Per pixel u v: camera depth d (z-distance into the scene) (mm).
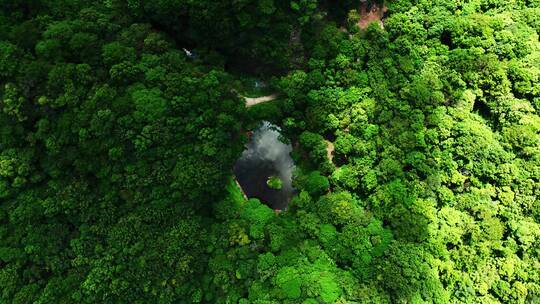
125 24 42375
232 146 43375
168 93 39969
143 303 39156
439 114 42594
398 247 40312
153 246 39562
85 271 38344
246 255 41188
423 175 41781
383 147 42594
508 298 39406
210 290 40844
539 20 43562
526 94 42531
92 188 39531
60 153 37625
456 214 40750
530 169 40406
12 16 38781
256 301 39156
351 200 43219
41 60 37406
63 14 40375
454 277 39500
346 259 41062
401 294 38781
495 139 41844
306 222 42156
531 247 40031
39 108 37094
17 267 36656
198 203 41812
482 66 42531
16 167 36844
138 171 39406
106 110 37312
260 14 41594
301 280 39719
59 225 38594
